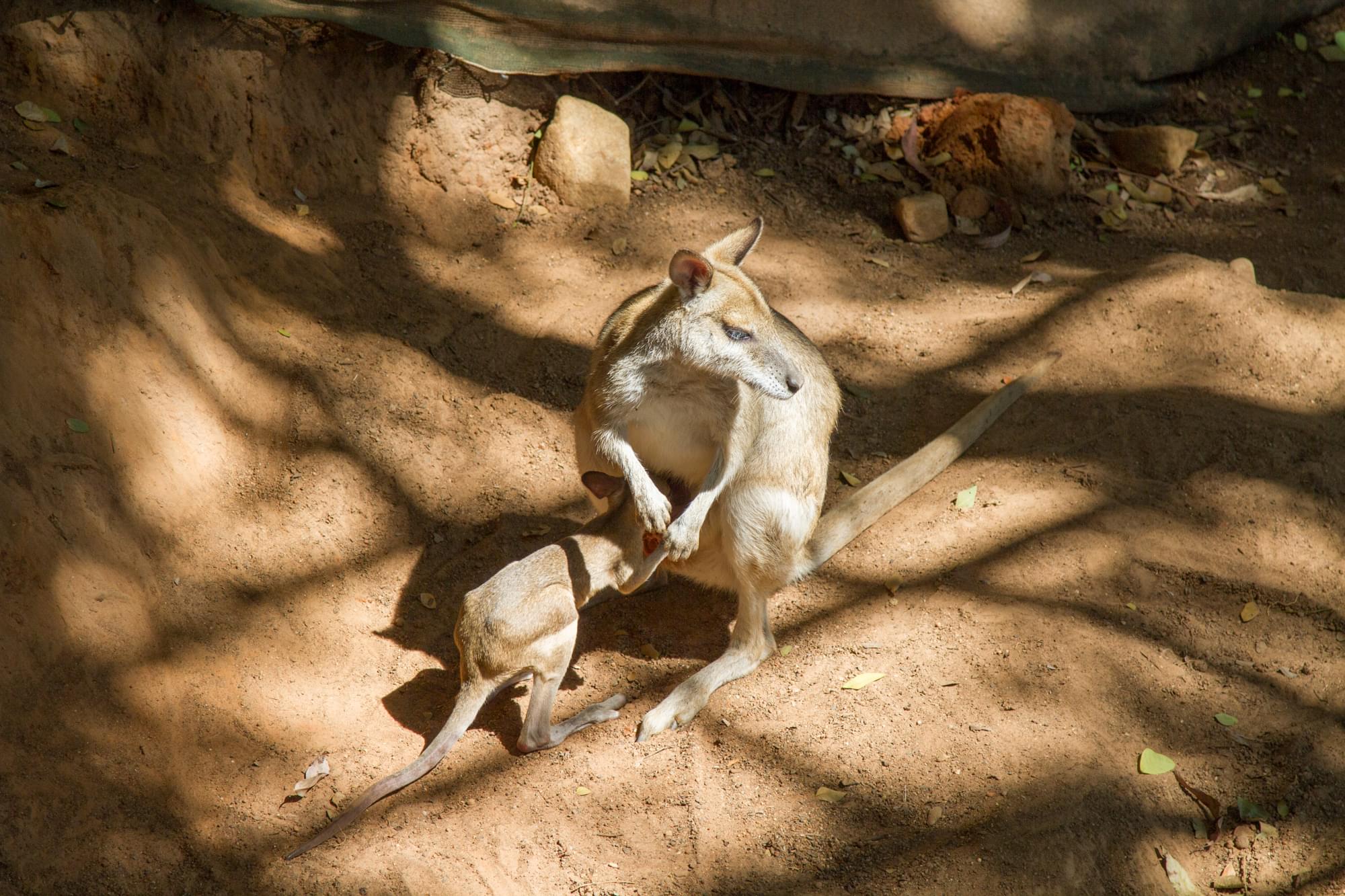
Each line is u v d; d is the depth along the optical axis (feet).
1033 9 30.55
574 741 16.14
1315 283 26.66
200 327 19.54
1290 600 18.30
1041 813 14.48
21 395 16.58
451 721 15.28
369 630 17.60
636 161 28.55
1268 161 31.17
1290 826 14.92
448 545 19.29
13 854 12.78
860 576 19.17
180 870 13.47
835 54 28.96
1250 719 16.34
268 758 15.19
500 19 25.91
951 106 29.73
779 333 16.55
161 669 15.53
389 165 26.18
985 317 25.17
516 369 22.72
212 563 17.49
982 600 18.03
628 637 18.42
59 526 15.75
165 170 22.72
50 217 18.13
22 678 14.17
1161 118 31.99
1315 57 33.83
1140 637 17.48
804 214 28.22
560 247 26.32
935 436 22.24
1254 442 20.93
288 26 25.08
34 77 22.49
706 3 27.61
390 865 13.82
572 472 20.93
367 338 22.11
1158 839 14.71
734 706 16.78
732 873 14.21
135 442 17.65
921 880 13.82
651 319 16.33
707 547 17.90
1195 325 23.76
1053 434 21.68
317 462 19.52
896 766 15.44
